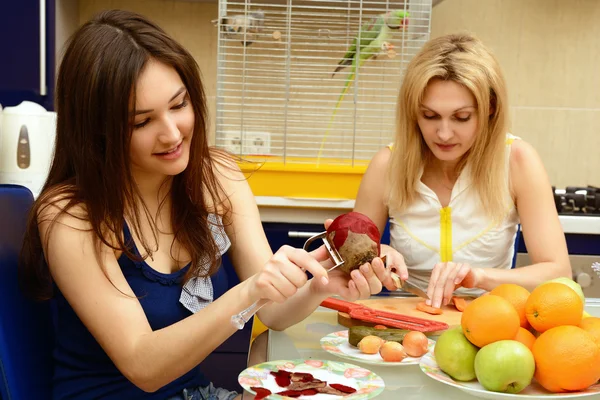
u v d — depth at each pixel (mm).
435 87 1453
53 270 1005
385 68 2504
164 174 1085
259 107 2648
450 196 1655
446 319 1165
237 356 2002
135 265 1054
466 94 1440
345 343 1036
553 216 1597
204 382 1143
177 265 1120
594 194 2418
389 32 2270
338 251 957
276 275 890
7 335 932
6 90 2387
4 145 1930
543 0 2693
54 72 2398
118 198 1005
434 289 1250
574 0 2691
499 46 2729
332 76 2422
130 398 1045
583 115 2742
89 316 981
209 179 1194
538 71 2732
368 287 969
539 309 869
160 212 1127
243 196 1312
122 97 945
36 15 2350
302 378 857
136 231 1056
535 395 810
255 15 2338
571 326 828
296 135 2580
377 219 1759
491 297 855
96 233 997
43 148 1953
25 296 1042
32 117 1930
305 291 1087
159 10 2678
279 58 2596
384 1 2488
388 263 1201
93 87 960
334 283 1045
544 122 2754
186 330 932
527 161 1604
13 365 926
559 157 2768
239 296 927
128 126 963
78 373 1052
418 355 969
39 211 1021
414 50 2367
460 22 2730
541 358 816
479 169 1595
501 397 806
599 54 2713
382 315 1124
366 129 2645
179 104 995
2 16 2354
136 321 976
